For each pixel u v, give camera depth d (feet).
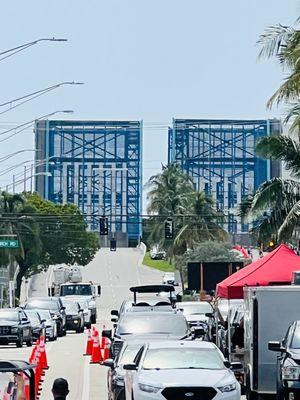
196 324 248.73
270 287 136.67
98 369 204.03
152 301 268.62
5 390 78.54
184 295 497.87
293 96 204.85
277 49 208.95
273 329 135.95
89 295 458.50
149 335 164.25
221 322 197.36
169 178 642.22
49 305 345.51
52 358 236.63
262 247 332.60
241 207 310.65
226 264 387.96
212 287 387.14
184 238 618.85
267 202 289.12
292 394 119.96
